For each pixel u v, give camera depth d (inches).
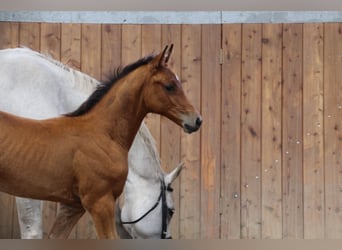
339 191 460.8
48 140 318.3
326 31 462.6
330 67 462.6
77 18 464.8
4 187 319.0
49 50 464.4
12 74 387.2
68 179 320.5
